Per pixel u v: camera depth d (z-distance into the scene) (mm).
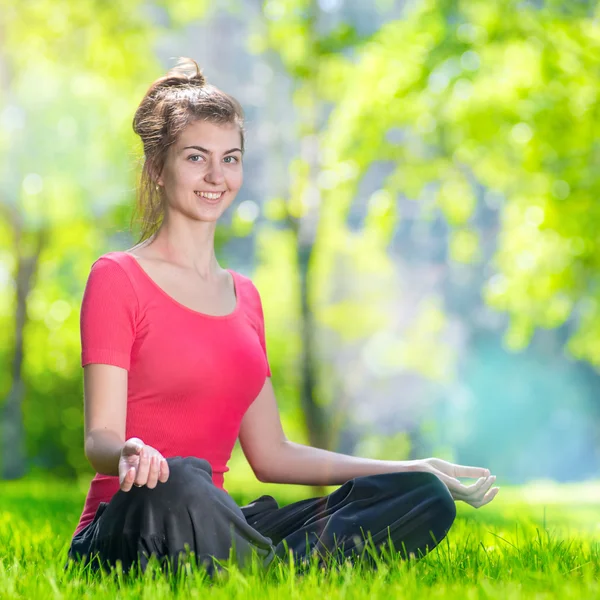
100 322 5160
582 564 5480
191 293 5422
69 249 36031
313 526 5266
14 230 34719
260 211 35844
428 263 59219
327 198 24781
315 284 34719
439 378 46594
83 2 29578
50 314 37156
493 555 5977
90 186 32125
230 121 5551
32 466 40812
